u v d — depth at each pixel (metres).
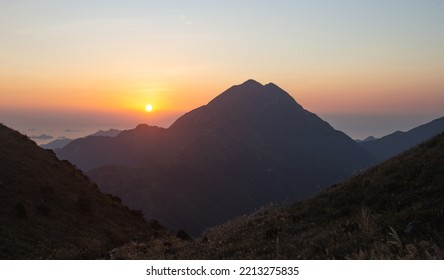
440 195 13.22
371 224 10.98
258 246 14.25
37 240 24.23
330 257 9.77
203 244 18.72
